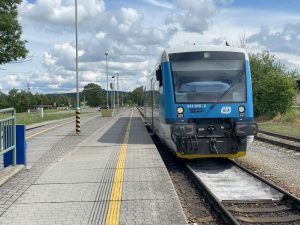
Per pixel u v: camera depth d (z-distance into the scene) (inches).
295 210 336.2
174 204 307.3
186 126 525.3
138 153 579.5
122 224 264.1
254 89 1776.6
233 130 539.2
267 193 393.4
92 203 313.4
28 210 297.7
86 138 858.8
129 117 2053.4
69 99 7032.5
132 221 269.6
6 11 1667.1
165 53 577.9
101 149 642.8
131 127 1189.7
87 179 400.8
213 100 547.8
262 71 1818.4
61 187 367.9
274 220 307.9
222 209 315.0
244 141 537.0
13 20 1630.2
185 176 490.0
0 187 369.4
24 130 463.8
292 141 857.5
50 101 6806.1
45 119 1974.7
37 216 283.6
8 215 286.5
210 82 555.5
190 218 314.5
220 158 606.9
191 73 559.5
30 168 470.9
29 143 783.7
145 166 467.5
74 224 265.7
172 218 274.2
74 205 309.0
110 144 714.2
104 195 336.8
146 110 1198.3
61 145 734.5
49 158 561.3
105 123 1475.1
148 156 546.3
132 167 462.9
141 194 337.7
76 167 471.8
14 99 5123.0
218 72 560.7
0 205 311.0
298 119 1528.1
